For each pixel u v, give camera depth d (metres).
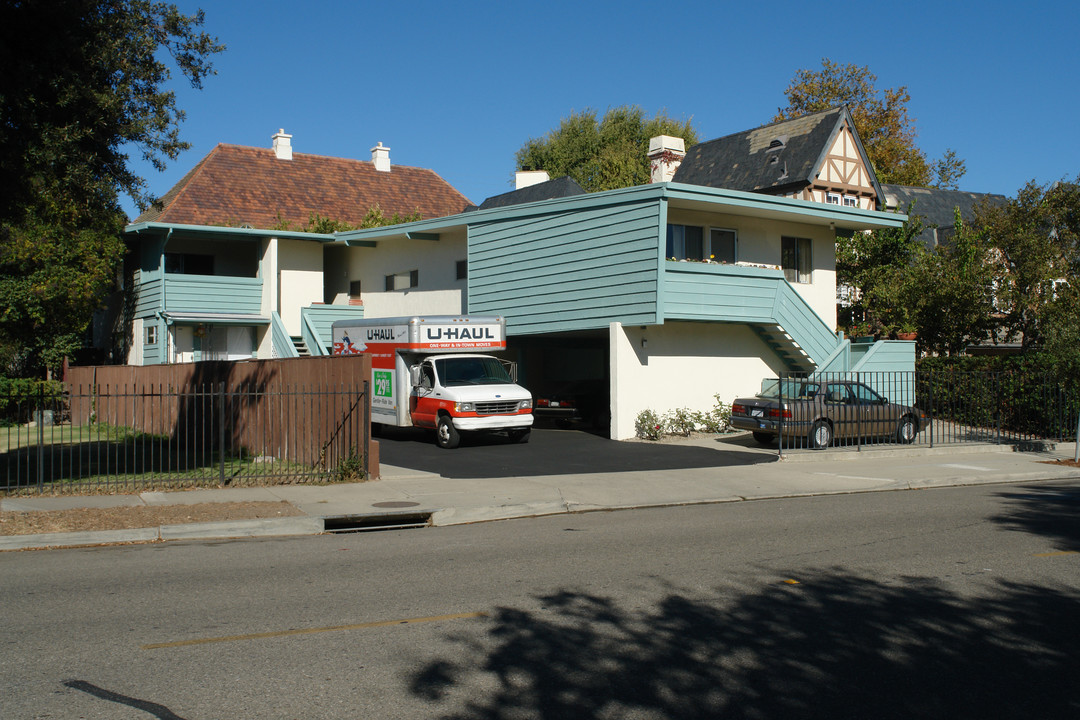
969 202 42.34
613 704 4.98
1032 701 5.07
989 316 27.25
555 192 31.91
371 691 5.17
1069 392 20.91
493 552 9.41
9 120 12.30
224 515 11.34
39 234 24.28
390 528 11.31
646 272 20.11
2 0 11.80
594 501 13.05
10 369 27.89
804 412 18.95
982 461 18.39
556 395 24.27
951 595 7.42
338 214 38.25
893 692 5.19
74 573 8.43
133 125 13.56
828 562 8.76
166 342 28.41
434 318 20.50
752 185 32.69
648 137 54.53
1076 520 11.34
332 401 15.64
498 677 5.41
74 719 4.73
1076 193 26.59
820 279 25.39
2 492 13.26
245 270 32.56
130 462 17.50
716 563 8.73
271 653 5.88
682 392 22.08
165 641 6.14
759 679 5.39
